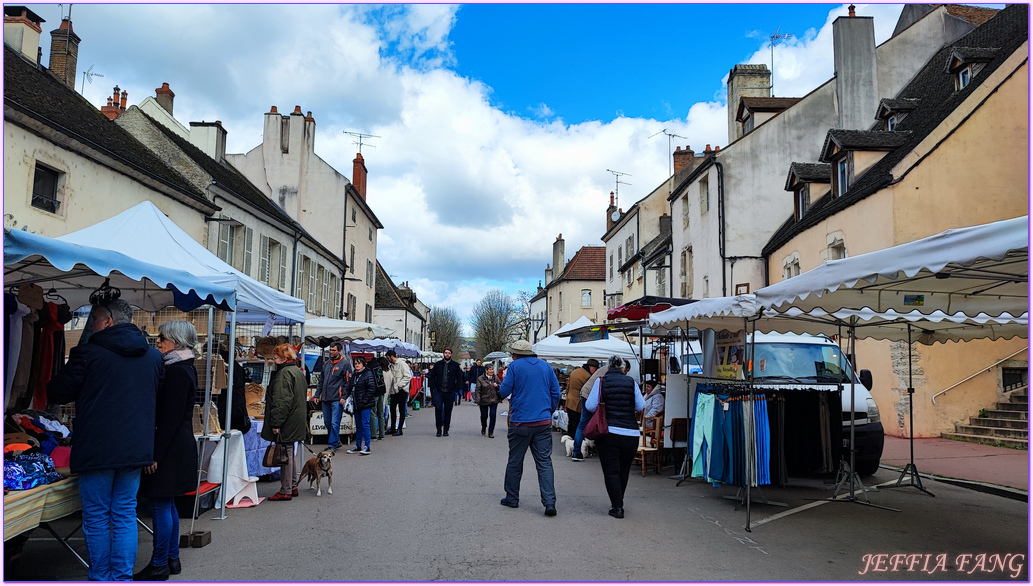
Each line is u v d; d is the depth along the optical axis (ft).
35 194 37.04
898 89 69.00
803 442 25.86
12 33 48.96
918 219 43.09
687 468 29.32
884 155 52.31
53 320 18.90
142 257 22.58
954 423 42.86
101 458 13.23
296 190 98.37
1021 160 43.88
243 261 63.26
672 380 31.30
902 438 43.29
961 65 51.03
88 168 40.98
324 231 99.09
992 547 18.49
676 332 36.50
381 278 175.01
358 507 22.82
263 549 17.54
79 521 19.92
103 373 13.47
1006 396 43.04
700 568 16.28
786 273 61.41
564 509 22.98
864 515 22.58
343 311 103.09
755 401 22.97
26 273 18.01
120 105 75.77
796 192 64.49
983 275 17.57
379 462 33.83
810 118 70.90
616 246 125.39
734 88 86.02
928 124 48.85
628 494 26.09
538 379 22.93
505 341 254.06
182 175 56.80
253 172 98.48
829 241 52.11
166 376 15.21
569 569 16.06
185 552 17.22
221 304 21.34
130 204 45.27
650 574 15.74
